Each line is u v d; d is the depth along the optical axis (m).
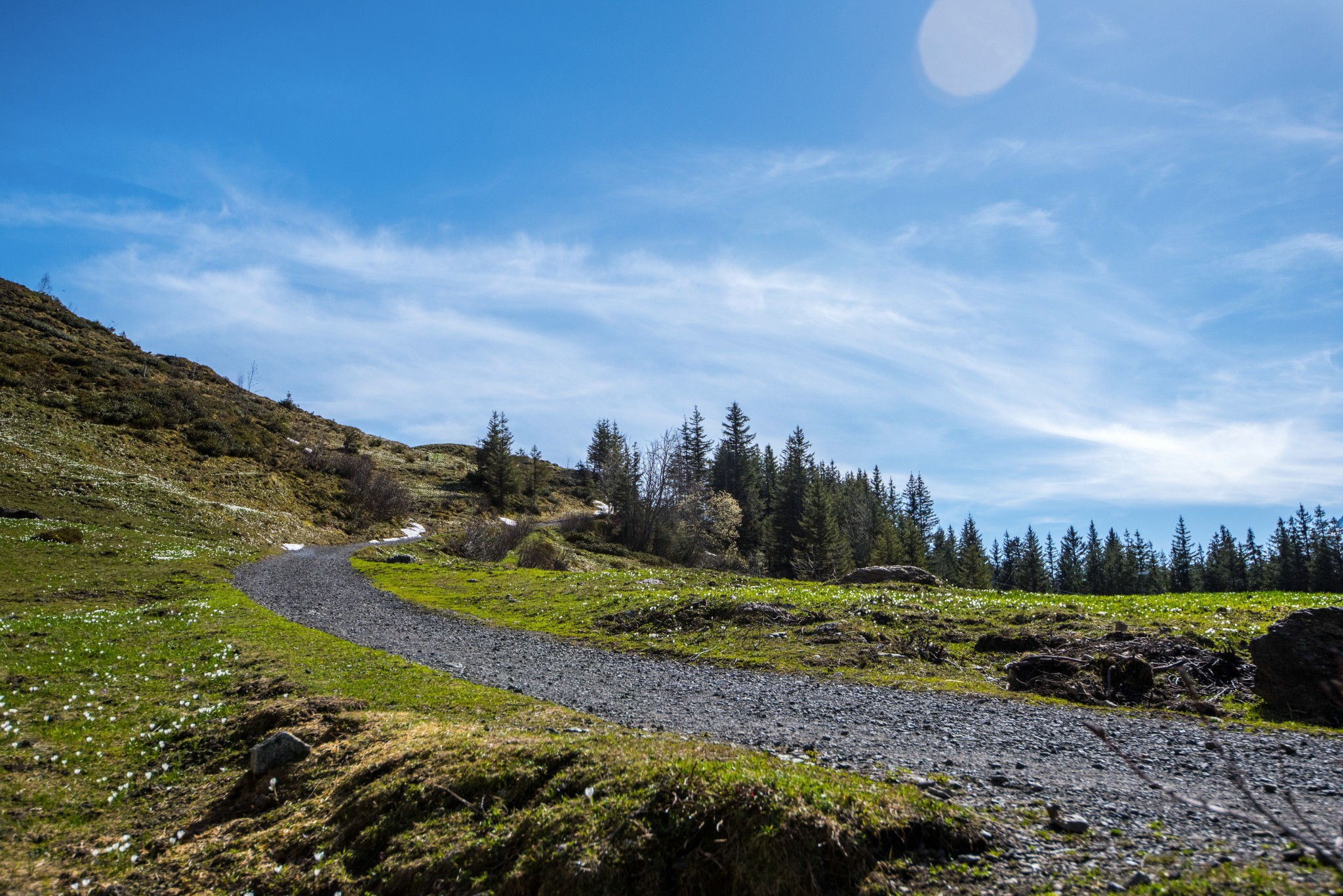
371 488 84.19
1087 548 139.88
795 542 90.69
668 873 7.34
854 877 6.86
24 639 21.11
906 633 21.31
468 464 137.88
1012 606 24.17
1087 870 6.61
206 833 10.62
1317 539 109.50
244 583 36.97
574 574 42.19
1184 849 6.91
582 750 9.44
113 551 38.50
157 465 64.94
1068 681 15.87
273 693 15.55
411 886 8.09
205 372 122.12
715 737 11.99
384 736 11.68
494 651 21.88
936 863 6.96
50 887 9.74
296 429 104.94
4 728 14.30
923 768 10.11
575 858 7.49
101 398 74.19
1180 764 10.47
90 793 12.39
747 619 23.81
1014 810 8.20
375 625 26.80
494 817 8.71
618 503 93.44
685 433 122.75
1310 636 14.07
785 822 7.36
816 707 14.67
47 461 53.88
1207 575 126.56
